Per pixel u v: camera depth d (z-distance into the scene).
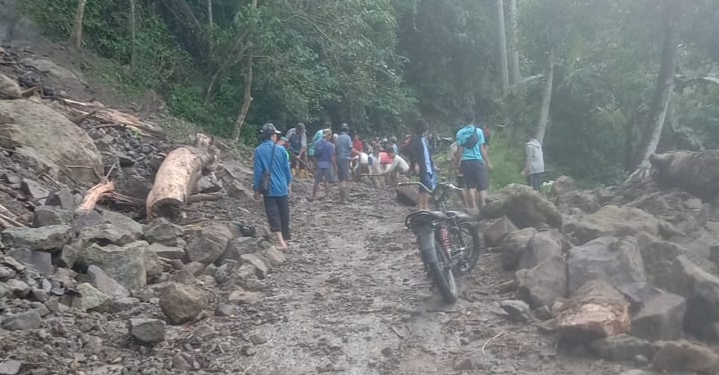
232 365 5.90
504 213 9.36
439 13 35.38
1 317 6.03
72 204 9.07
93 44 18.75
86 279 7.36
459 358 5.88
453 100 37.09
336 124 28.75
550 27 20.44
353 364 5.92
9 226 7.94
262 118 23.47
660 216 9.30
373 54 23.23
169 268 8.47
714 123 22.44
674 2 15.59
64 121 11.12
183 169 11.15
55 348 5.80
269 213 10.09
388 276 8.45
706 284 5.90
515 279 7.29
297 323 6.86
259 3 20.94
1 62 14.63
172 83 20.20
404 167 17.83
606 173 27.27
